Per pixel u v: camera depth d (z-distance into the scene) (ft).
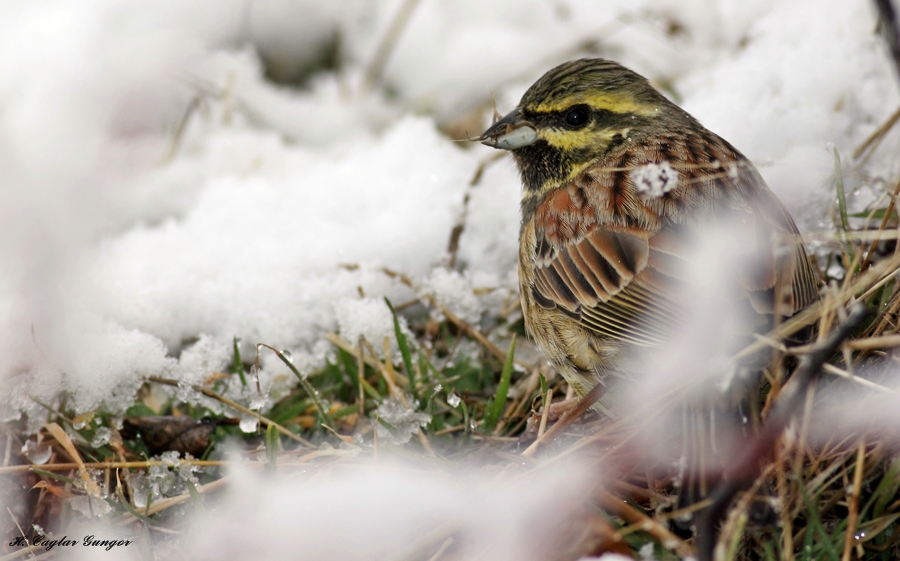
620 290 28.78
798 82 39.55
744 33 44.55
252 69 51.03
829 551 22.97
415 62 52.19
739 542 24.07
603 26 49.08
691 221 28.43
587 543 24.23
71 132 46.52
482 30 52.95
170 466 29.94
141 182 45.09
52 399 31.48
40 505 28.86
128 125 47.78
